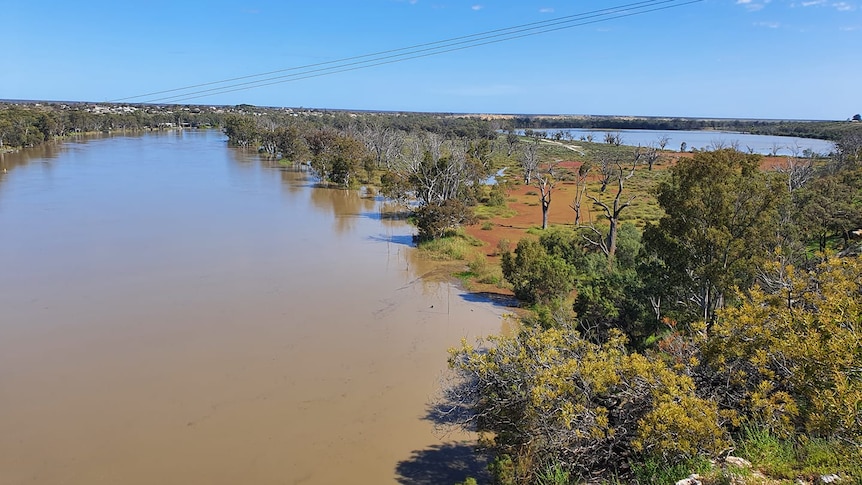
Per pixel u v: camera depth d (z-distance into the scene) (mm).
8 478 15086
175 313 27469
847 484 7938
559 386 12359
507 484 12242
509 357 14180
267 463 15984
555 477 11898
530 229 52250
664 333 21500
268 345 24047
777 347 10438
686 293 21219
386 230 49531
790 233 23500
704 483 8836
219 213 54094
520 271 30844
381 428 17844
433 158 64188
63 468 15570
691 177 19859
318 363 22438
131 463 15859
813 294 11398
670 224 20250
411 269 37094
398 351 23797
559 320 18203
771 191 19156
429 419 18406
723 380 12531
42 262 35469
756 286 13898
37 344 23562
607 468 12133
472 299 31141
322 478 15359
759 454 9562
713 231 18672
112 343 23828
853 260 11938
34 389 19859
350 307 29250
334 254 40406
